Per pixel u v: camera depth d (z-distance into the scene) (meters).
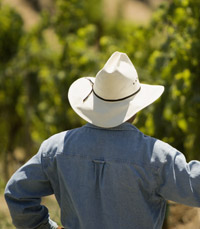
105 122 5.81
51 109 21.61
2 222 11.92
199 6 13.50
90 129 5.95
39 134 22.72
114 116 5.80
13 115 24.72
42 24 22.86
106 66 5.79
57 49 22.67
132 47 17.95
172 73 13.65
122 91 5.81
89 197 5.84
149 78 15.56
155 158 5.55
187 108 13.31
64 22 21.61
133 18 71.31
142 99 5.93
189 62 13.31
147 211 5.70
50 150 6.09
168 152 5.53
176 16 13.95
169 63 13.77
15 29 23.44
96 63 19.45
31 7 72.38
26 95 22.86
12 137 25.30
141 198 5.65
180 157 5.51
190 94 13.27
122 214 5.72
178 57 13.35
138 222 5.73
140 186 5.64
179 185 5.45
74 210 6.05
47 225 6.51
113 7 61.00
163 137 14.26
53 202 14.77
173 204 14.27
